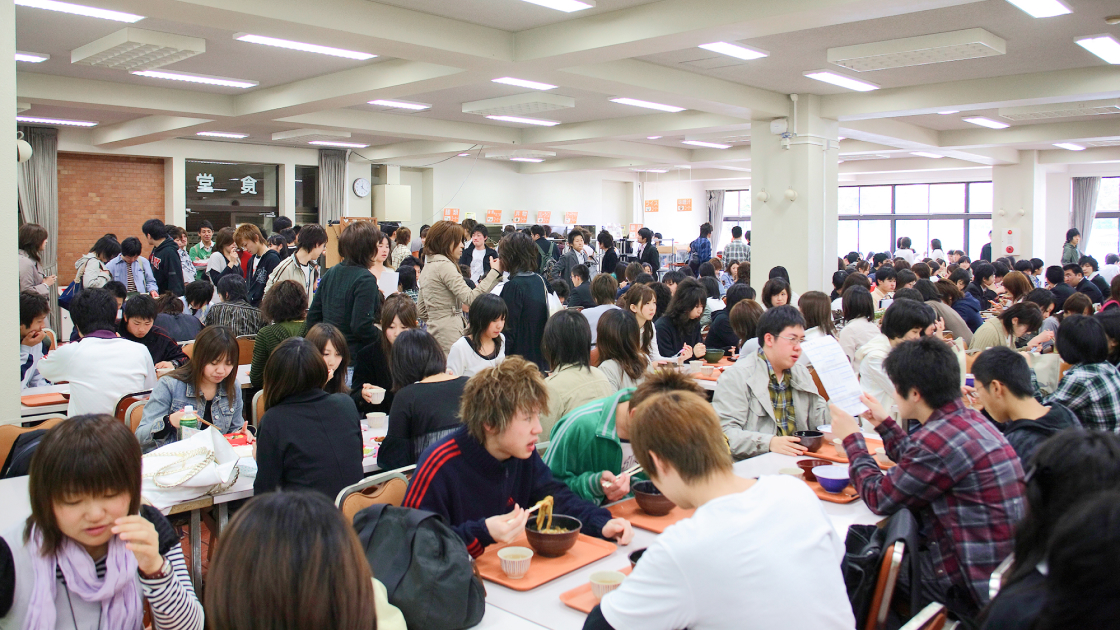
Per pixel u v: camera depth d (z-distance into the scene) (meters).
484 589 1.72
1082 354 3.30
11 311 3.53
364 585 1.07
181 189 11.93
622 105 9.53
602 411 2.52
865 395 2.56
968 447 2.06
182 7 4.61
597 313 5.64
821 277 9.13
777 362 3.21
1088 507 0.97
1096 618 0.93
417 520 1.70
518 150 13.34
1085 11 5.53
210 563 1.05
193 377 3.17
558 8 5.39
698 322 5.78
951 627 2.03
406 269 7.44
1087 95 7.45
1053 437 1.33
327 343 3.30
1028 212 13.98
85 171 11.28
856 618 1.79
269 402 2.65
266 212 12.98
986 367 2.58
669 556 1.38
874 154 13.34
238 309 5.54
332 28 5.08
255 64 7.20
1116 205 15.16
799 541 1.42
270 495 1.08
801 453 2.90
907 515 1.97
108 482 1.49
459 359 3.85
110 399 3.67
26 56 6.78
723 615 1.36
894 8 4.76
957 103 8.12
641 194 19.22
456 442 2.07
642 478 2.56
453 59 5.97
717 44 6.48
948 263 14.21
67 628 1.54
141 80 7.89
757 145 9.23
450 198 15.33
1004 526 2.03
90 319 3.78
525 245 4.97
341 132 10.45
